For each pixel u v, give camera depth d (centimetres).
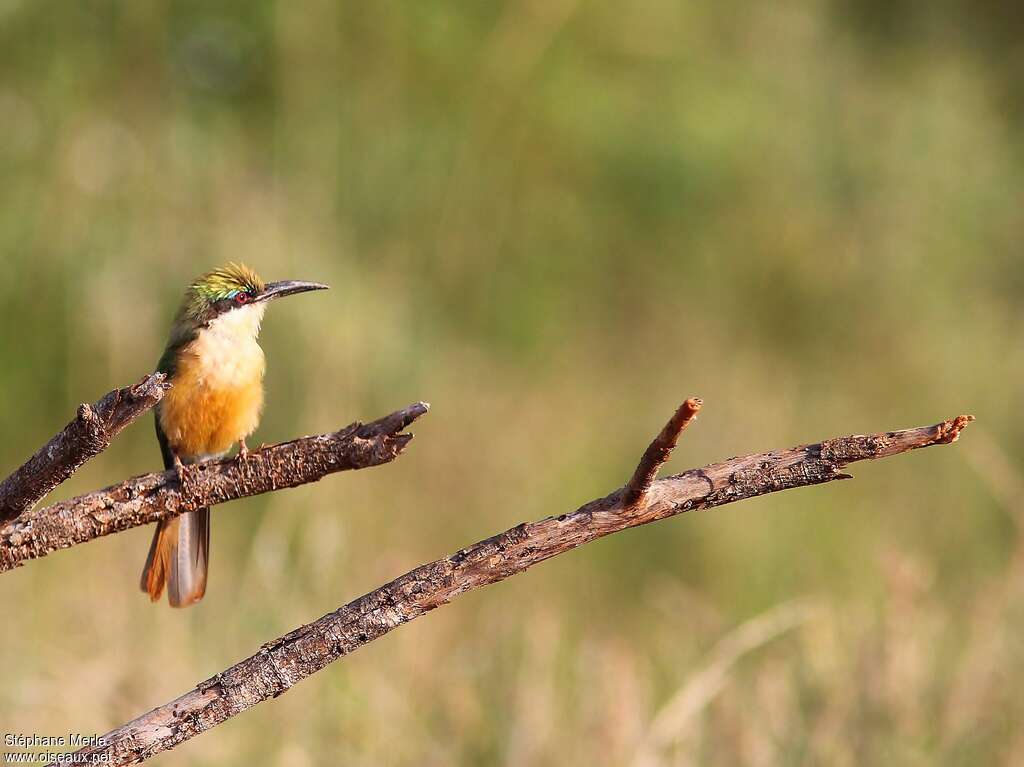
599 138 1791
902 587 829
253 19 1606
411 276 1616
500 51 1741
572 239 1764
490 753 755
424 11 1703
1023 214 2030
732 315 1803
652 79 1867
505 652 880
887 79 2064
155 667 820
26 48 1495
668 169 1806
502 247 1720
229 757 723
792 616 841
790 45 2008
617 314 1791
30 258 1395
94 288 1388
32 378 1381
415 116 1692
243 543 1177
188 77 1586
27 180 1430
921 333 1784
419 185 1666
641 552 1276
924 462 1453
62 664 823
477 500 1345
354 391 1379
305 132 1590
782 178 1883
